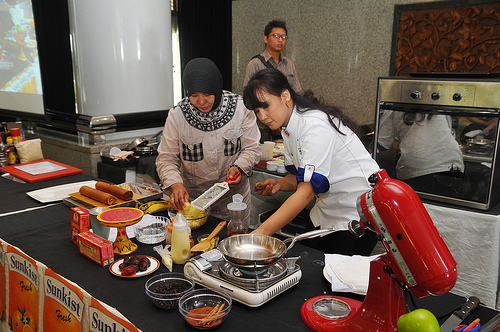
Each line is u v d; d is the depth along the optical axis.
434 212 2.22
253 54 4.84
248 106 1.46
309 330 0.99
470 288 2.16
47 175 2.38
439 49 3.55
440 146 2.20
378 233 0.89
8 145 2.70
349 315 0.97
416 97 2.22
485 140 2.04
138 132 3.55
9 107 4.05
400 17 3.70
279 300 1.12
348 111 4.22
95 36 3.12
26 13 3.51
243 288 1.08
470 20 3.35
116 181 2.81
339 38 4.13
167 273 1.19
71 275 1.26
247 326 1.00
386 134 2.40
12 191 2.14
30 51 3.59
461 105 2.08
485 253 2.08
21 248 1.46
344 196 1.62
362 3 3.91
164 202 1.85
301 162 1.44
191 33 4.93
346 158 1.57
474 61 3.39
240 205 1.46
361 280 1.15
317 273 1.27
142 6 3.19
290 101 1.48
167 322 1.02
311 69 4.40
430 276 0.81
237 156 2.12
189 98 1.89
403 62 3.76
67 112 3.36
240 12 4.81
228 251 1.16
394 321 0.88
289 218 1.38
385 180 0.89
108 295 1.15
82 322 1.11
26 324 1.37
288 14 4.43
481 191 2.10
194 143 2.03
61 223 1.70
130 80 3.26
